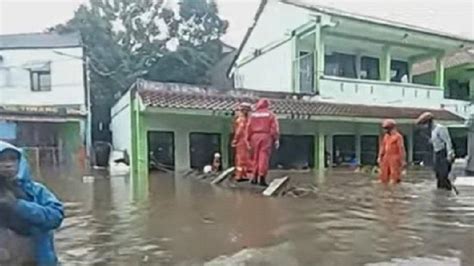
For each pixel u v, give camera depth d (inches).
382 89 912.3
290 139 811.4
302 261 152.9
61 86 1003.3
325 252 164.7
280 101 792.9
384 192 372.2
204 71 1397.6
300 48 925.2
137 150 717.3
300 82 906.1
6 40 1066.1
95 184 492.4
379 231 203.2
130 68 1286.9
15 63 1002.1
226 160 776.9
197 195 366.3
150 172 701.9
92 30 1294.3
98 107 1191.6
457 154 976.9
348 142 866.8
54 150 933.8
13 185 143.9
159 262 156.5
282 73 946.7
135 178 585.9
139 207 296.2
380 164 493.4
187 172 690.2
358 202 307.0
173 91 730.8
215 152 777.6
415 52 994.7
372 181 499.2
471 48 994.1
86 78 1015.0
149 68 1346.0
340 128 852.0
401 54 1006.4
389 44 940.0
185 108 687.7
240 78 1128.8
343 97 873.5
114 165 797.2
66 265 154.9
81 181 535.5
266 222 230.7
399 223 223.0
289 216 248.8
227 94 772.6
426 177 555.5
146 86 716.0
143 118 714.2
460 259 152.6
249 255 161.3
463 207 277.6
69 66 1004.6
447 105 979.3
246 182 448.1
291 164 805.2
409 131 909.8
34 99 1005.2
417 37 919.7
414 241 181.3
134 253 170.1
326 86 858.1
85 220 245.6
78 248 179.6
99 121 1168.2
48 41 1048.8
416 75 1082.7
